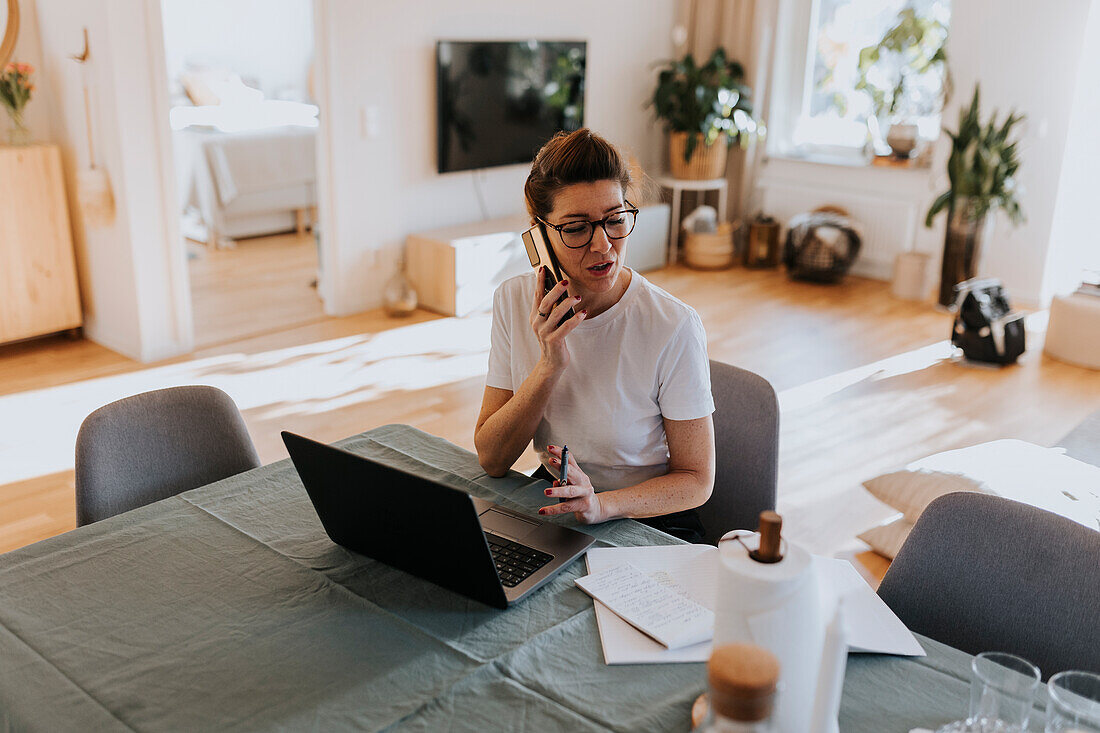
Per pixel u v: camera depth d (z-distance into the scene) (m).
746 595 0.96
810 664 0.99
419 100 5.08
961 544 1.42
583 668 1.19
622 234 1.55
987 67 5.34
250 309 5.18
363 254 5.09
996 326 4.40
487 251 5.14
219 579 1.39
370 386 4.09
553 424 1.71
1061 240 5.39
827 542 2.90
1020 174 5.36
